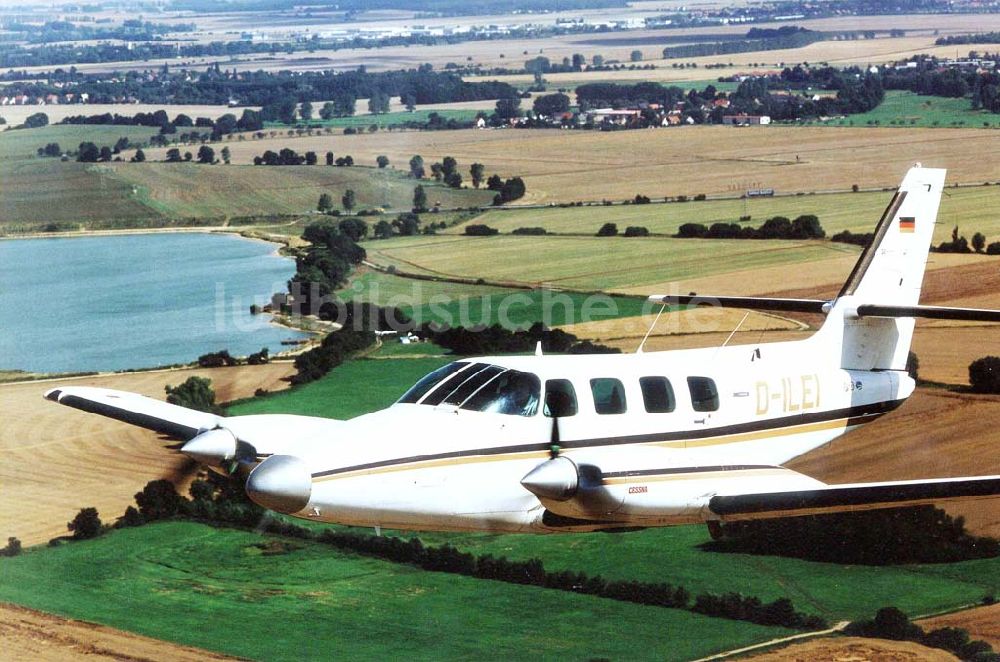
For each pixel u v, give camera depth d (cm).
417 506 1418
